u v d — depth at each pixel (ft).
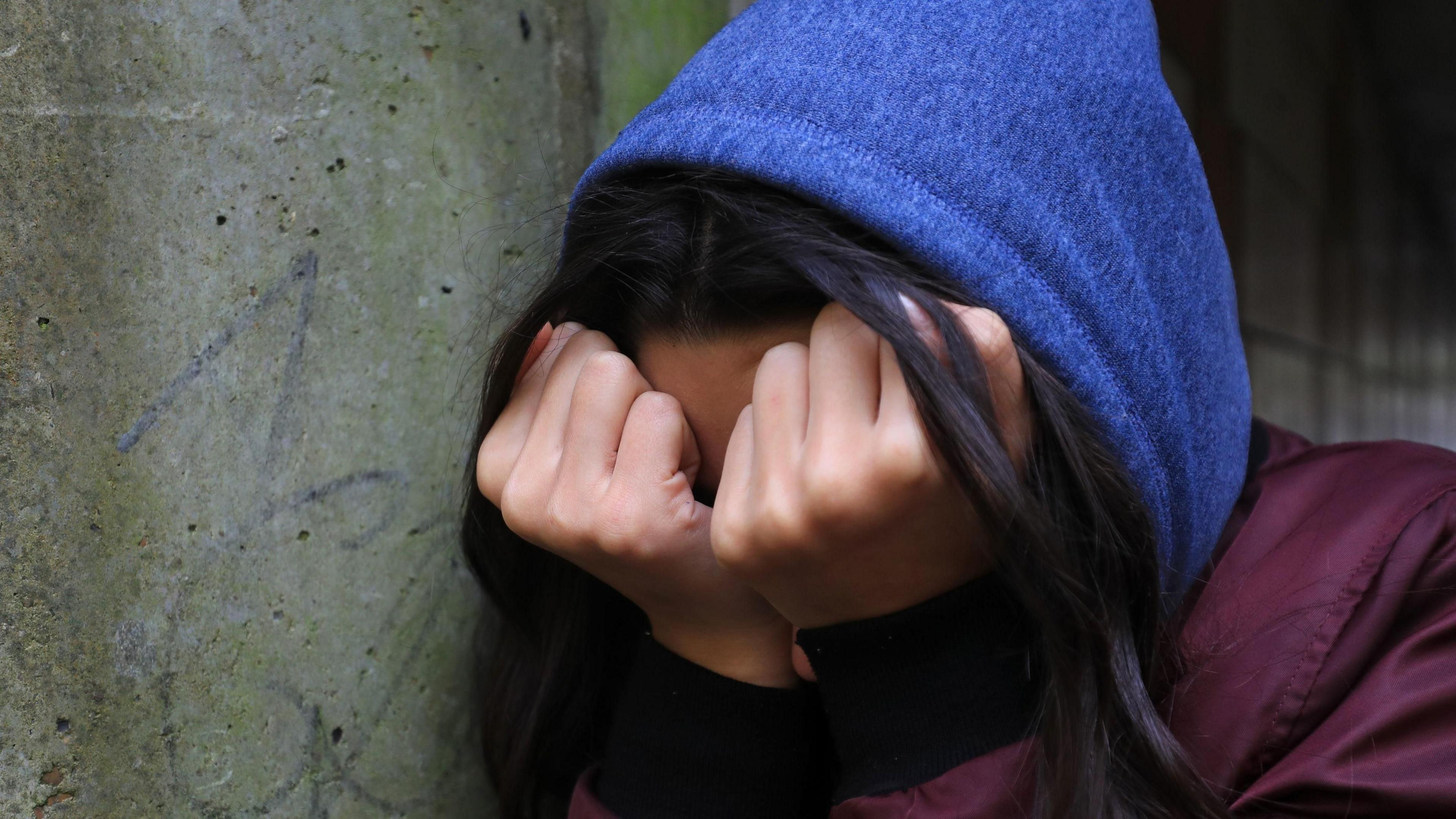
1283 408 9.89
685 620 2.16
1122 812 1.66
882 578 1.80
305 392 2.08
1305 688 1.86
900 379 1.62
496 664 2.48
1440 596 1.87
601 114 2.90
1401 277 24.59
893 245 1.68
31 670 1.65
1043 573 1.67
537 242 2.64
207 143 1.89
